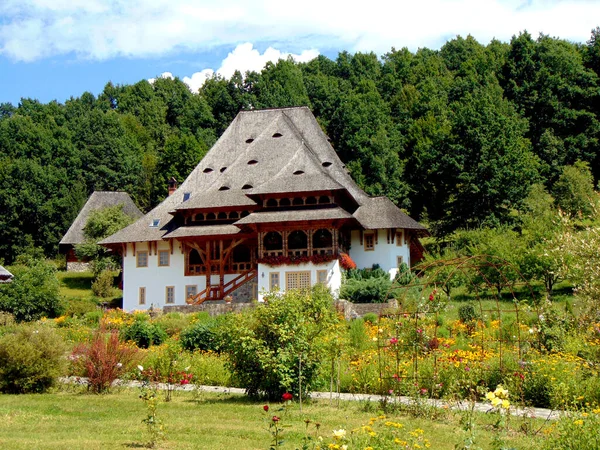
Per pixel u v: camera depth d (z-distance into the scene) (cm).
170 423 2075
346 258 5662
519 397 2242
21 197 10069
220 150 6956
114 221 8119
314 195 5650
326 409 2264
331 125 10294
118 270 7925
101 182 11400
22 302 5266
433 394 2348
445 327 3466
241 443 1817
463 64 13612
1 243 10062
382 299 5241
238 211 6053
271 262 5525
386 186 9588
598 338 2914
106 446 1753
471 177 7944
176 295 6088
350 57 15125
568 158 10338
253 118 7150
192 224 6103
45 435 1889
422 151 9731
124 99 15338
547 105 11056
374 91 12238
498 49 14612
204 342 3509
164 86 15825
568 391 2183
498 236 6019
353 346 3119
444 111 11381
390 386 2458
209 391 2712
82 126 11988
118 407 2364
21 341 2742
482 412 2131
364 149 9744
